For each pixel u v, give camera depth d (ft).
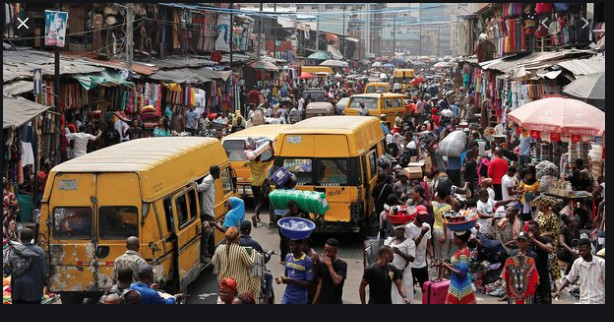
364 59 355.77
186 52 123.85
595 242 47.37
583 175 53.88
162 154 39.50
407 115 114.32
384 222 41.86
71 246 35.86
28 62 67.97
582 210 52.70
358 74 291.58
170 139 47.06
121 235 35.78
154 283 33.50
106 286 35.76
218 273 33.91
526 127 49.88
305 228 34.55
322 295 31.94
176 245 37.70
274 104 143.02
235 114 109.81
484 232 43.11
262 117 95.91
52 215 36.11
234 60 137.08
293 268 32.07
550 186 54.03
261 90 148.25
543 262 37.01
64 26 60.64
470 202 44.47
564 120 48.73
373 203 54.65
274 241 53.01
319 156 51.08
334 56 278.67
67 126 69.21
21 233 34.53
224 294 30.17
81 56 84.99
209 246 43.62
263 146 57.21
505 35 115.65
